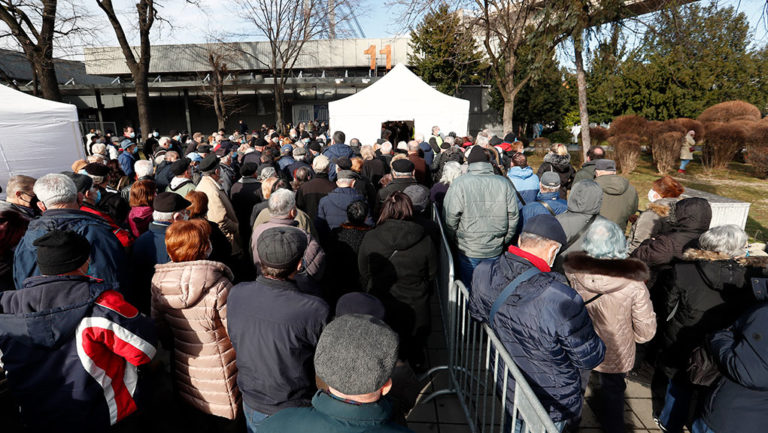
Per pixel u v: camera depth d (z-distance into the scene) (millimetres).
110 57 31531
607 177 4223
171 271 2031
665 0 11148
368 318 1223
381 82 12289
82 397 1806
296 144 10398
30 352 1737
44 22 15617
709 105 17094
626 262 2137
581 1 11711
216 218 4055
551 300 1735
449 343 3107
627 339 2248
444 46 22281
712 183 12352
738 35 16781
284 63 25453
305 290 2625
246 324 1731
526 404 1771
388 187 4355
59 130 9125
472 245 3654
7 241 2773
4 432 2607
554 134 26469
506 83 16312
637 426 2797
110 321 1806
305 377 1753
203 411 2164
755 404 1753
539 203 3781
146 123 18328
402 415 1780
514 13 15477
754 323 1664
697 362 2027
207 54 29906
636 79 18141
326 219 3932
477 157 3881
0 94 8547
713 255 2270
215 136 11625
